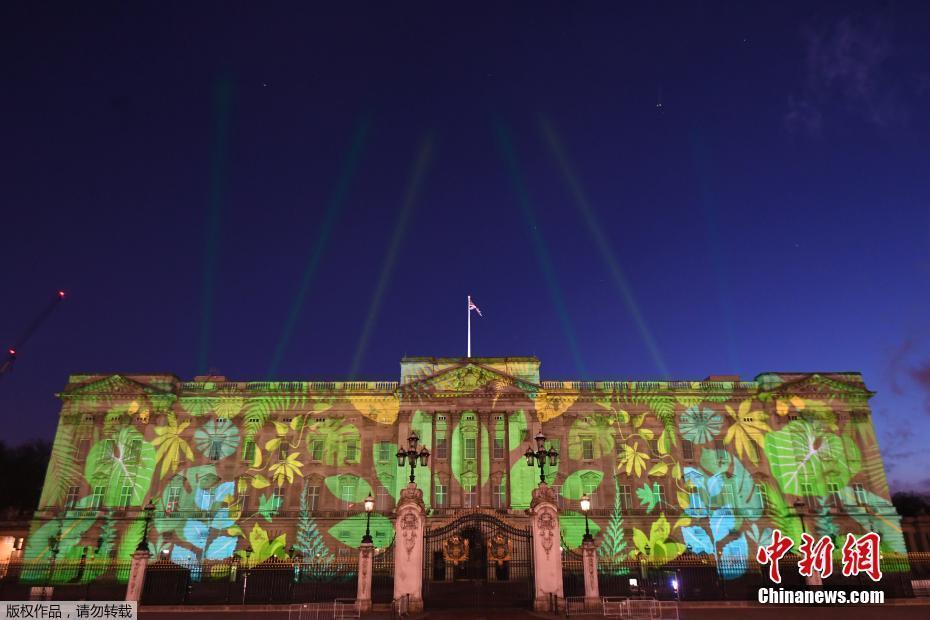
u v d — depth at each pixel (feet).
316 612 110.63
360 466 238.27
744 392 247.09
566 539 226.17
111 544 223.51
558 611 107.45
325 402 246.68
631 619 101.35
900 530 230.27
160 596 125.29
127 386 242.17
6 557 245.24
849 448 241.14
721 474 237.45
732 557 223.92
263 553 223.71
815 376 247.70
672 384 249.96
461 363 247.50
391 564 134.21
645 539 226.38
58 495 230.89
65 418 240.32
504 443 237.45
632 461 238.89
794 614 109.09
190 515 228.22
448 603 118.21
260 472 237.66
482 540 139.03
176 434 240.32
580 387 248.73
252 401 245.65
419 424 239.91
